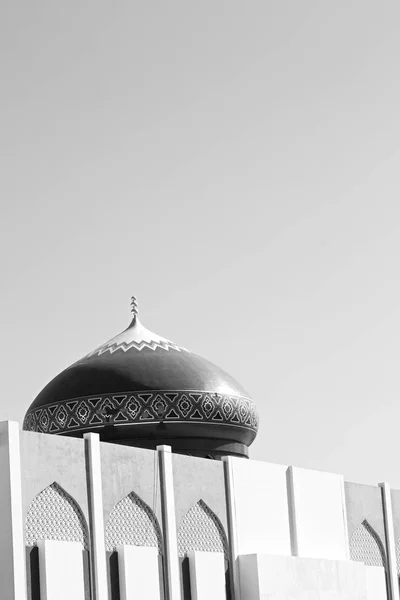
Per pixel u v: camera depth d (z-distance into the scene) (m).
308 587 28.39
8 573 21.42
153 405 28.94
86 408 28.91
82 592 22.81
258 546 27.83
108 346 30.30
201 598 25.56
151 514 25.05
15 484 21.80
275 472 29.08
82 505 23.34
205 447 29.64
